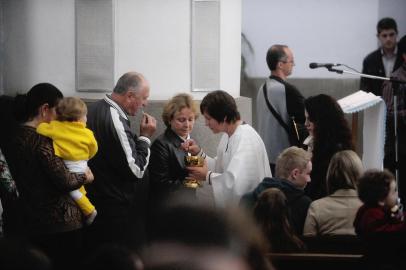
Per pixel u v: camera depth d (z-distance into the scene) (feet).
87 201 38.88
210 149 52.90
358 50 80.23
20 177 37.22
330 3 79.82
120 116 41.27
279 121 55.31
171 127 43.62
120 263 11.92
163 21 54.34
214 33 55.16
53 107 37.65
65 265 13.00
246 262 11.93
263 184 36.40
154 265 11.73
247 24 79.97
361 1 79.82
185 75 54.85
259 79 80.28
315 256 33.68
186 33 54.65
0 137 38.52
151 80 54.54
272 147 55.57
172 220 12.03
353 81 80.69
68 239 38.22
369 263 32.07
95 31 53.93
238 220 12.40
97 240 41.39
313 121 42.47
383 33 78.28
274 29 80.07
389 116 74.33
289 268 33.88
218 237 11.87
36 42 54.39
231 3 55.77
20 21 54.39
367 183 32.55
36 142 37.11
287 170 36.45
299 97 55.36
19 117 37.76
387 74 78.23
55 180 37.19
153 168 43.06
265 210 33.53
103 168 41.24
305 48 80.48
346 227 35.37
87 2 53.72
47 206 37.45
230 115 40.32
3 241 12.70
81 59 54.08
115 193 41.52
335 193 35.73
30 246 12.71
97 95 54.39
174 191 41.68
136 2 54.03
